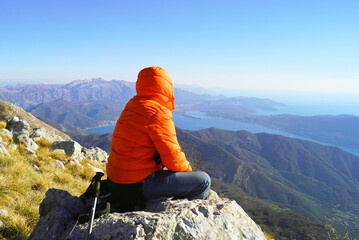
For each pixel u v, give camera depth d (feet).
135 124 9.43
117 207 10.24
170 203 9.48
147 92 10.16
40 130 56.34
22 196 18.56
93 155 55.21
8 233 13.16
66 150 45.55
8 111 76.89
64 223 9.65
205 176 10.55
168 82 10.57
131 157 9.41
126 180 9.48
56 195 10.94
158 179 9.84
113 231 8.12
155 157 9.88
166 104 10.46
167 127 9.50
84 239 8.46
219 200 10.21
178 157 9.57
